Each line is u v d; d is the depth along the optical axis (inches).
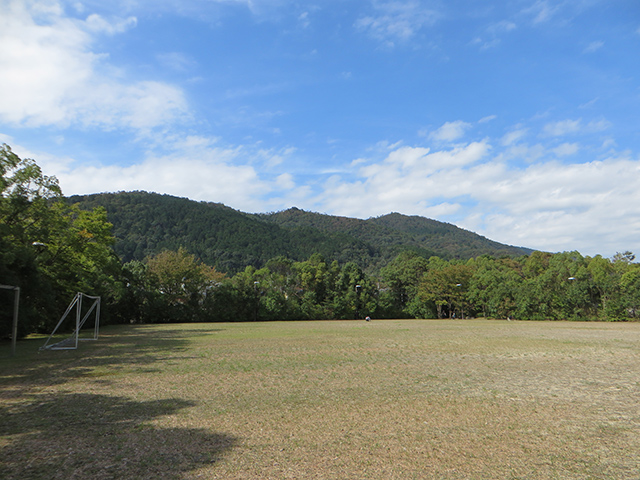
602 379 547.2
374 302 3056.1
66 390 479.2
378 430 326.3
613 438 310.0
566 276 2674.7
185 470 246.1
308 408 395.2
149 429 327.6
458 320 2714.1
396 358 754.8
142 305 2369.6
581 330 1561.3
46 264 1341.0
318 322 2429.9
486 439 306.2
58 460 261.4
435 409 391.9
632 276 2375.7
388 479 235.1
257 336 1284.4
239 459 263.9
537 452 280.1
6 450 279.6
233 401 423.2
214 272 2856.8
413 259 3459.6
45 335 1393.9
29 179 1140.5
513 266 3969.0
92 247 1521.9
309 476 238.4
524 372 603.2
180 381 533.3
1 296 992.2
